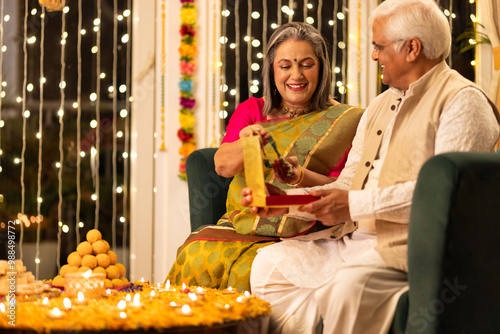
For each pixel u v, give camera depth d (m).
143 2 3.57
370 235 1.84
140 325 1.43
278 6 3.59
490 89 3.34
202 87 3.59
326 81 2.35
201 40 3.59
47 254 3.51
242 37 3.60
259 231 2.13
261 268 1.87
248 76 3.60
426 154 1.71
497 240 1.50
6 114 3.48
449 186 1.44
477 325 1.51
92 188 3.54
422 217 1.49
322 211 1.71
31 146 3.50
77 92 3.54
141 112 3.57
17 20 3.50
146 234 3.57
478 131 1.65
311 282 1.78
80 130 3.54
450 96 1.71
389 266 1.61
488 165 1.47
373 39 1.86
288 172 1.99
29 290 1.74
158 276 3.55
